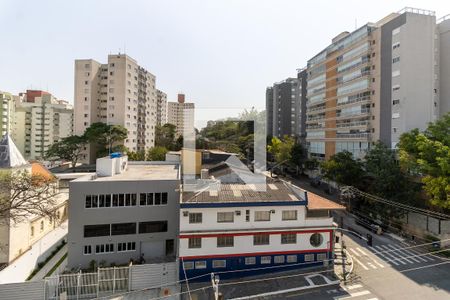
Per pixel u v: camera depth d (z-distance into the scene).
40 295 18.70
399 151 34.59
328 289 20.45
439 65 43.81
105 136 61.34
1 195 22.31
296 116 91.25
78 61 70.62
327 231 23.84
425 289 20.27
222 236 22.44
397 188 32.16
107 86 70.69
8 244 22.53
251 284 21.42
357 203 39.34
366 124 49.22
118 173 31.39
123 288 20.50
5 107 77.31
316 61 66.06
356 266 23.98
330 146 59.94
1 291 18.22
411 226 31.12
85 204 25.20
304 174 69.31
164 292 20.34
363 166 42.91
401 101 42.38
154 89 90.00
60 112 91.25
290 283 21.41
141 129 79.69
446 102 42.59
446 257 25.45
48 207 28.48
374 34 48.59
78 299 19.34
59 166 65.56
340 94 56.56
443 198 27.23
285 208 23.45
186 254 22.00
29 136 87.75
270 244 23.08
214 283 18.95
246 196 24.64
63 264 25.52
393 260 25.11
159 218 26.67
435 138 31.92
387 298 19.19
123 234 26.00
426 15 42.50
